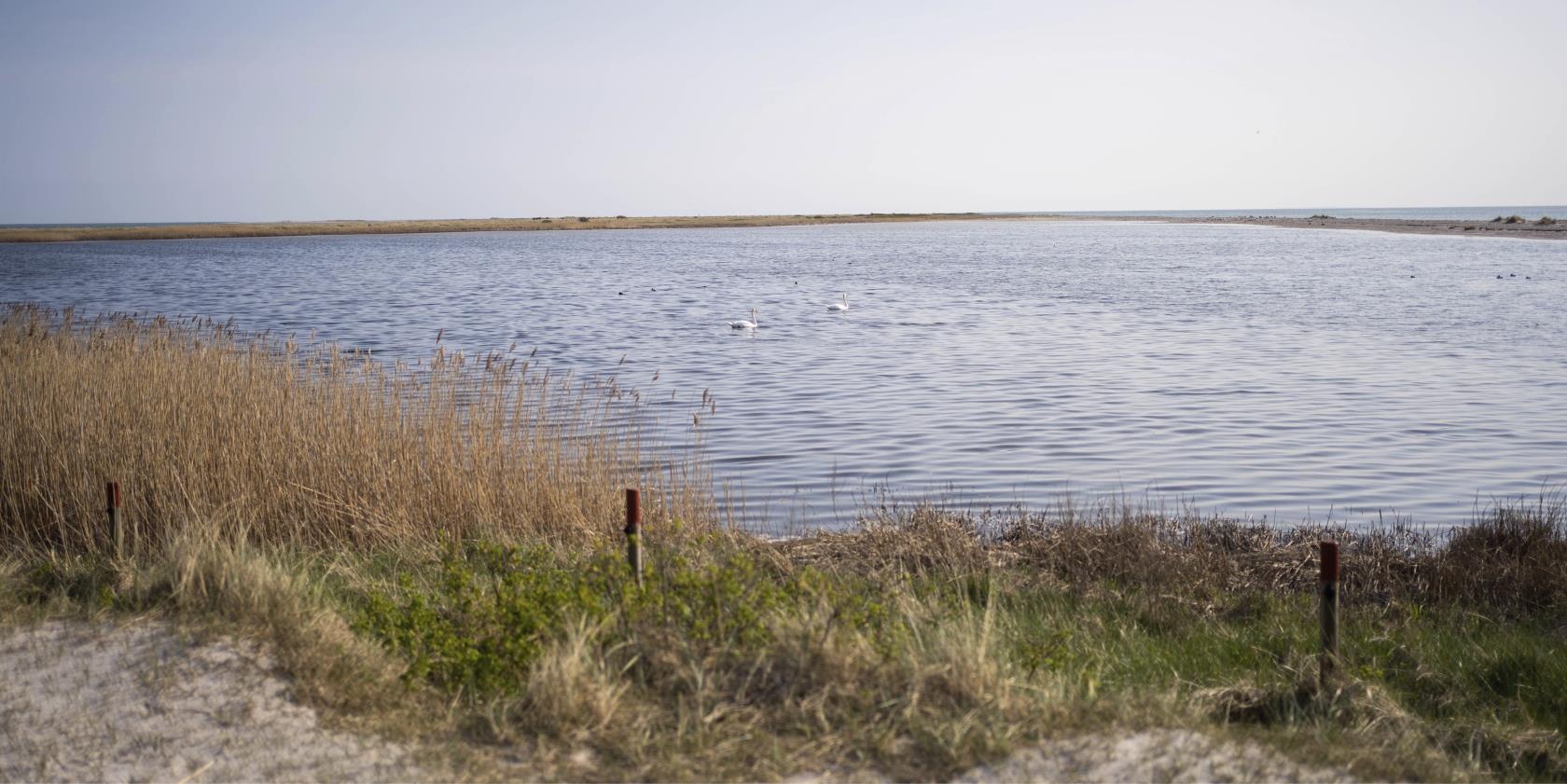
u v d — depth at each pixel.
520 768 6.09
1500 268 70.19
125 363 14.96
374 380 17.22
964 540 11.98
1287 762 6.35
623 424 20.84
